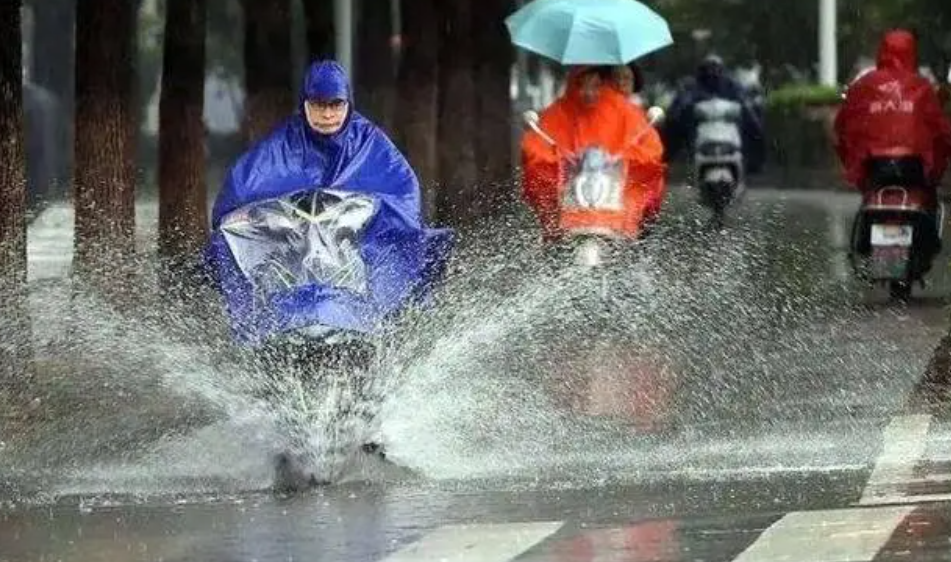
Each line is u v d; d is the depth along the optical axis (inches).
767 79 3939.5
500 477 992.9
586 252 1482.5
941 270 1927.9
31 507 936.9
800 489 938.7
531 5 1680.6
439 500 932.0
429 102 2023.9
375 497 945.5
